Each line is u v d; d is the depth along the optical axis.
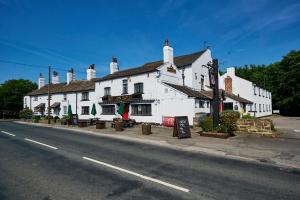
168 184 6.18
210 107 26.31
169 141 13.73
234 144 12.39
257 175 7.11
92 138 15.63
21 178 6.65
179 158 9.41
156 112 24.56
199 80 29.36
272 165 8.39
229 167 8.02
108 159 9.14
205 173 7.25
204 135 15.39
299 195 5.52
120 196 5.34
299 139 13.86
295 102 45.25
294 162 8.69
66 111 38.44
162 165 8.22
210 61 31.36
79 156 9.70
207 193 5.58
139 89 26.61
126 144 13.02
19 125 28.31
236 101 29.42
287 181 6.55
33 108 47.91
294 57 47.47
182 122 15.28
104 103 30.22
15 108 58.25
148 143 13.44
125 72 30.17
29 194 5.45
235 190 5.80
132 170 7.53
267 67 63.12
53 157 9.49
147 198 5.23
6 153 10.31
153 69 24.94
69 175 6.96
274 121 29.50
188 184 6.20
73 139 15.06
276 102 52.53
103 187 5.93
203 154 10.27
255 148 11.32
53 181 6.39
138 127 22.45
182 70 28.86
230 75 37.62
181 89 23.86
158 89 24.61
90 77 39.25
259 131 15.60
